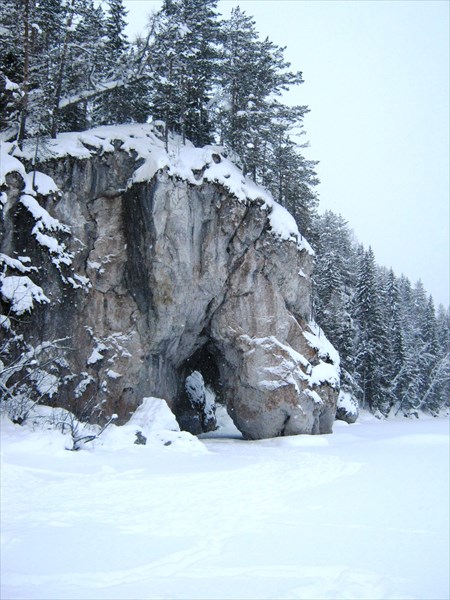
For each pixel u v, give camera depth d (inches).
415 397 2246.6
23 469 487.5
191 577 251.4
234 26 1246.9
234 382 1106.1
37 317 832.3
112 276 967.0
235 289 1062.4
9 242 831.7
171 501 403.2
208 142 1289.4
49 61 965.8
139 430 761.6
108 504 387.9
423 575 261.7
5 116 957.2
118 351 933.2
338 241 2384.4
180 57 1096.8
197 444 776.3
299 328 1116.5
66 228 922.7
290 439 962.1
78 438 652.7
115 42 1234.0
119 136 1027.3
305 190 1416.1
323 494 443.8
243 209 1052.5
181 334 1024.9
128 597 224.8
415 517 371.6
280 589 238.2
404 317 2642.7
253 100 1209.4
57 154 944.3
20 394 772.0
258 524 347.6
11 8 906.7
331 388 1120.2
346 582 248.1
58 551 283.3
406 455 700.7
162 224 954.7
